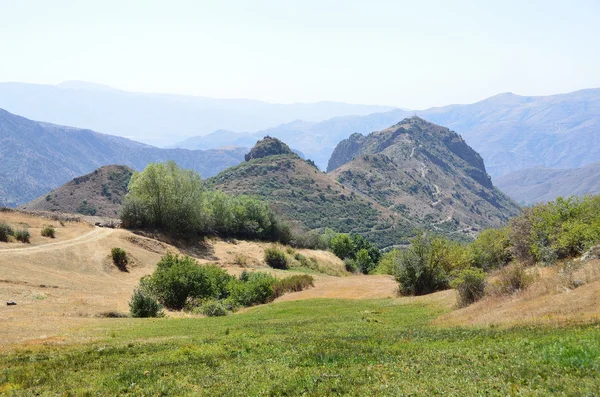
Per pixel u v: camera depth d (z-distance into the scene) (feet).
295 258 293.23
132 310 110.11
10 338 65.10
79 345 57.36
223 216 300.40
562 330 41.50
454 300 96.32
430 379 28.94
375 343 47.70
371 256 358.02
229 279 166.91
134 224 256.32
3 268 143.23
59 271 163.32
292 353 42.88
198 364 40.50
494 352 35.37
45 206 523.29
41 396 33.04
